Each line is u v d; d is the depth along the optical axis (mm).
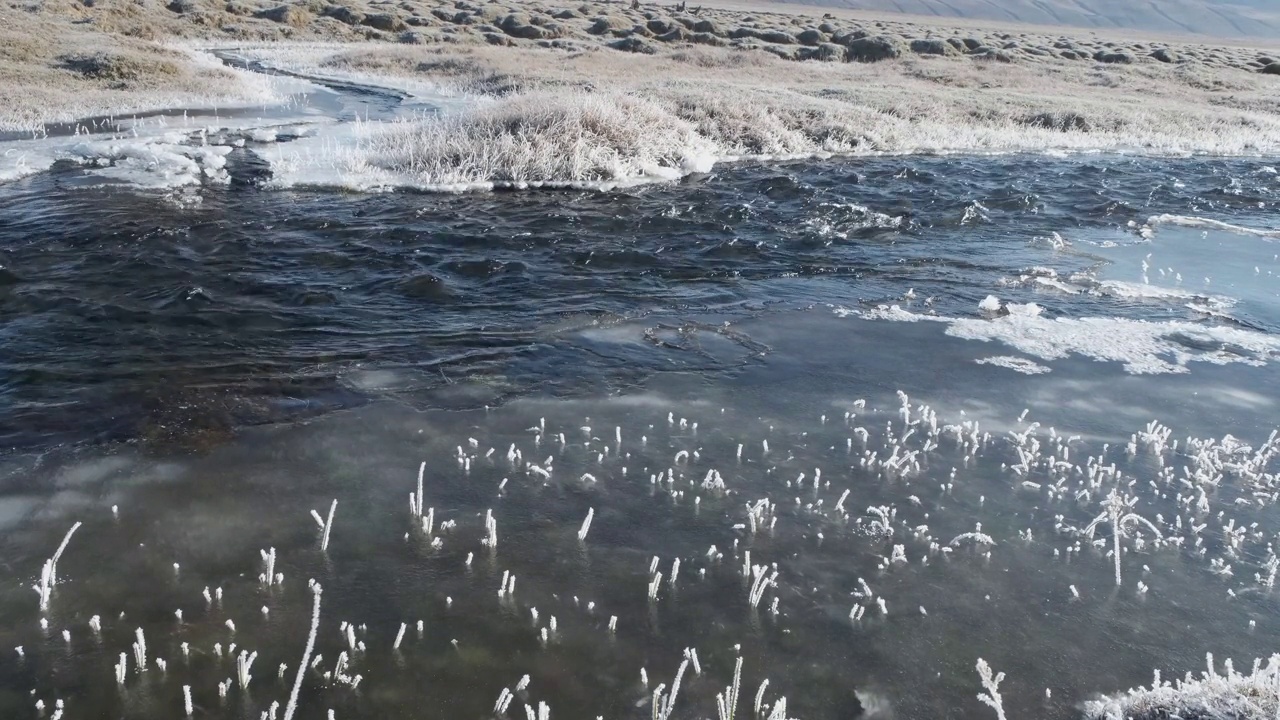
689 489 6156
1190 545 5703
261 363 7941
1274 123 30234
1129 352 9016
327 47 43406
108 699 4027
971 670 4516
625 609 4855
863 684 4387
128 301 9227
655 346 8820
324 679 4215
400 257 11203
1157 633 4848
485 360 8281
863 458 6660
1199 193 18031
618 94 20938
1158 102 33531
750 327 9461
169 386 7344
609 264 11500
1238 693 4172
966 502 6137
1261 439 7199
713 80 30969
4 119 19250
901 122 24656
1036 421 7406
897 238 13586
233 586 4887
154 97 23984
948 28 94125
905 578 5254
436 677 4270
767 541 5566
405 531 5488
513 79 29469
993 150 23156
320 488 5945
